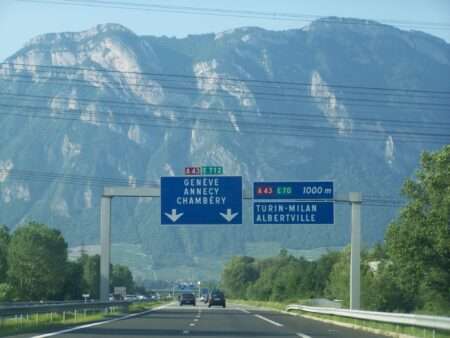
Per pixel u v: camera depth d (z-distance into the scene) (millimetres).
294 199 67812
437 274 73750
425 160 74500
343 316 66562
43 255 158625
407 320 46500
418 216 73562
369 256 132750
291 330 51125
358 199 68688
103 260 76000
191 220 67375
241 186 67625
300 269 178750
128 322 60094
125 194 74438
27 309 56188
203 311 99375
